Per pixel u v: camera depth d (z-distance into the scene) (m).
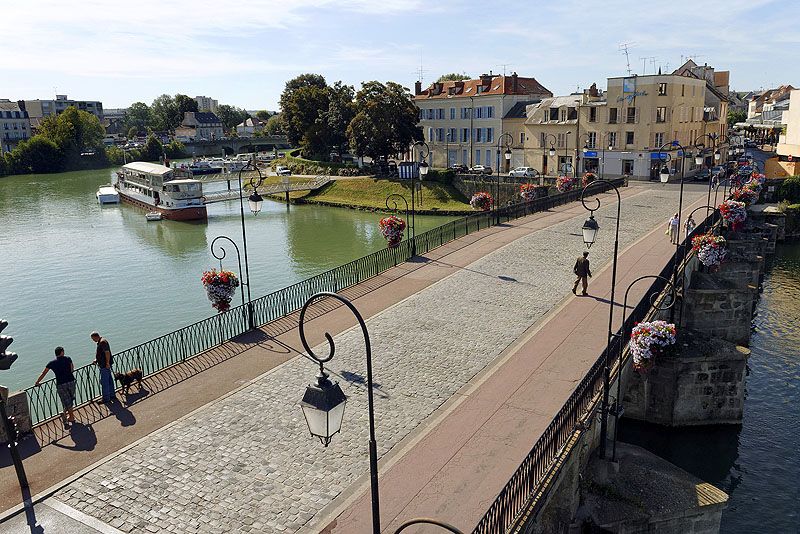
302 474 13.27
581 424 14.44
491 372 18.11
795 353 29.91
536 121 75.06
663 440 22.39
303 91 97.19
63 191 94.38
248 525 11.69
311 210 73.44
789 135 66.94
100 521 11.86
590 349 19.59
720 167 69.44
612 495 15.44
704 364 21.95
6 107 164.00
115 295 38.56
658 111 66.12
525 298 24.98
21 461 12.97
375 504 7.86
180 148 151.50
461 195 70.12
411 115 79.06
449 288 26.67
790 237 54.19
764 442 22.41
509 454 13.83
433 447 14.17
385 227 32.03
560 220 42.31
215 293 24.02
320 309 24.25
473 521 11.61
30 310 36.03
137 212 73.94
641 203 49.09
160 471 13.45
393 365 18.72
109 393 16.64
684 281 28.02
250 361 19.22
